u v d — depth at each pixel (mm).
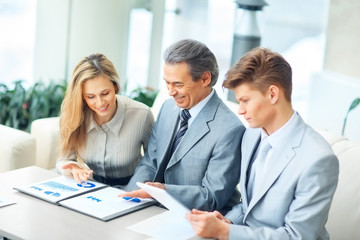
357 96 4352
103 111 2457
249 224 2053
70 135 2576
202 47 2268
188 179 2361
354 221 2410
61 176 2422
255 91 1911
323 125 4621
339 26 4555
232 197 2426
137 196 2201
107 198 2211
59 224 1985
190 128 2361
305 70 5883
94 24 4426
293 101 5652
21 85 4125
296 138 1953
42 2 4199
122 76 4762
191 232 1966
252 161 2146
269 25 6012
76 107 2473
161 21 4902
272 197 1968
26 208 2102
